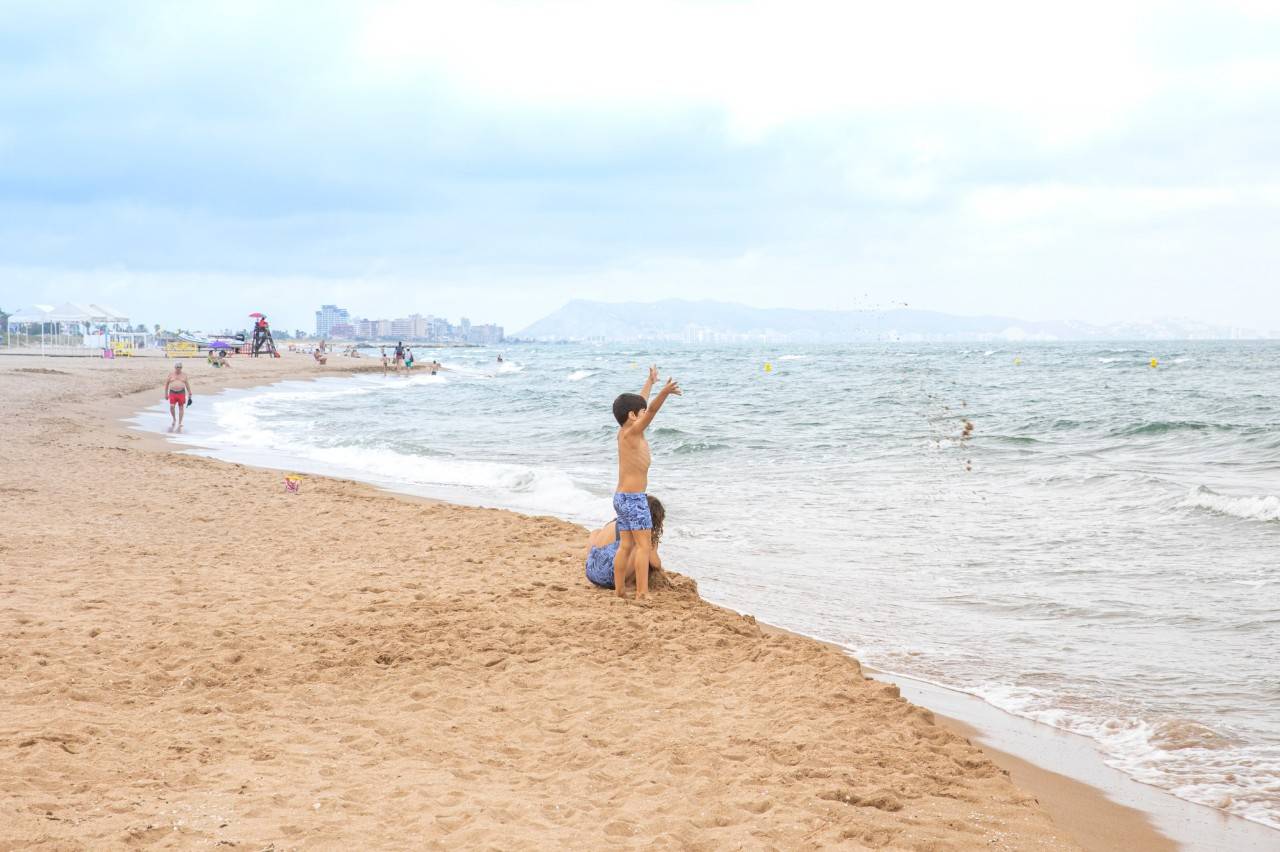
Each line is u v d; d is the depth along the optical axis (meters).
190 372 55.84
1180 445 21.53
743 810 4.00
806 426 26.27
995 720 5.64
